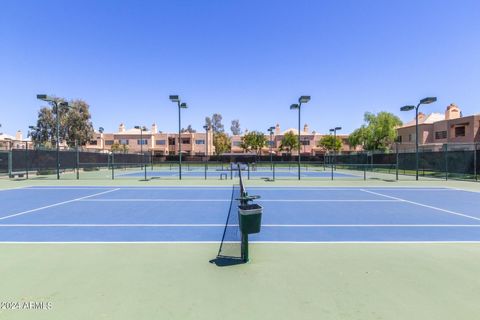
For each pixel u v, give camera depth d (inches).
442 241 298.8
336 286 192.2
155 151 3385.8
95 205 521.0
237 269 221.0
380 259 243.8
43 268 223.5
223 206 511.5
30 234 323.9
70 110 2253.9
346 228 354.9
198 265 229.3
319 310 162.4
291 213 450.9
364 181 1017.5
